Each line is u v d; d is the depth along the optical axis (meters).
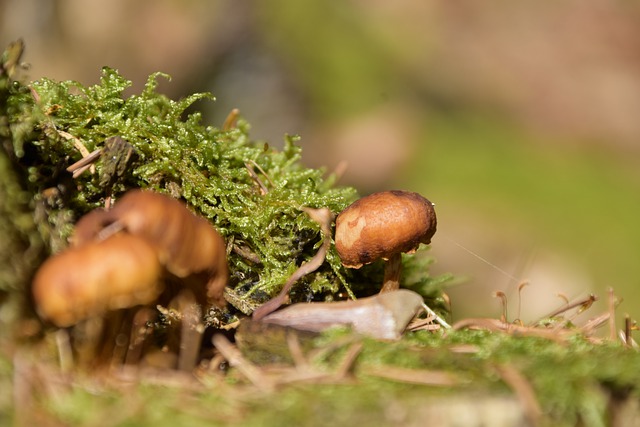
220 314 0.41
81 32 1.09
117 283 0.35
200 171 0.42
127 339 0.36
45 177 0.39
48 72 1.07
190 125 0.42
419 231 0.40
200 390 0.36
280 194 0.42
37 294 0.35
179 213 0.36
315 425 0.35
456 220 1.03
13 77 0.40
